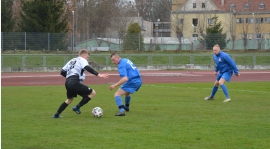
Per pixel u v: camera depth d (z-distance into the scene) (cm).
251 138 1155
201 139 1144
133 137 1171
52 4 6384
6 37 5525
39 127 1333
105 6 10181
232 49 6450
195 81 3734
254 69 5809
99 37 6138
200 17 9306
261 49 6469
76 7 9225
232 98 2192
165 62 5756
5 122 1430
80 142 1110
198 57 5809
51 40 5725
